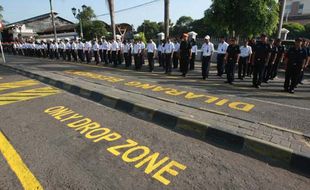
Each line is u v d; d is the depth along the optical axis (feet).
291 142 11.73
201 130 13.73
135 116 16.78
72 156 11.20
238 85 27.73
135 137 13.23
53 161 10.79
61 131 14.06
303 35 81.56
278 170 10.21
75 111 17.84
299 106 19.22
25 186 9.12
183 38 33.30
